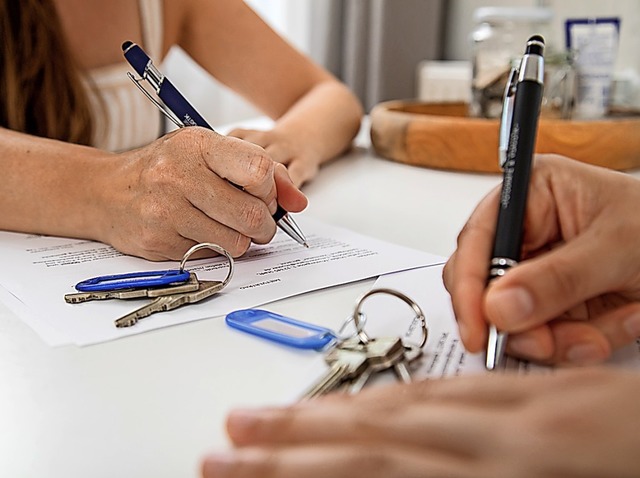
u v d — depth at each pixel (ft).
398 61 5.55
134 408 1.15
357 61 5.58
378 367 1.22
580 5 4.93
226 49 3.97
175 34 4.06
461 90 5.24
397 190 2.77
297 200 1.97
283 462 0.88
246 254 1.94
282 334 1.39
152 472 0.99
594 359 1.23
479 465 0.84
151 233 1.85
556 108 3.54
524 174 1.43
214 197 1.83
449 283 1.46
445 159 3.12
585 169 1.45
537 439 0.84
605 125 2.99
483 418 0.88
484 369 1.24
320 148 3.04
